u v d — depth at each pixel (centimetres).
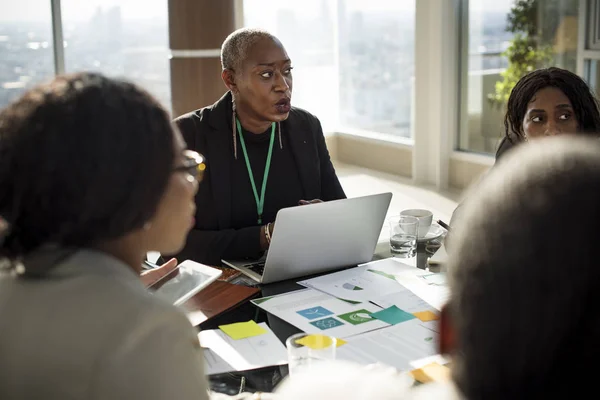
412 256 224
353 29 706
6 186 93
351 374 67
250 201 252
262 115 246
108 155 92
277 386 140
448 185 617
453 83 597
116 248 101
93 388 89
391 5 650
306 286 198
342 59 730
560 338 41
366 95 704
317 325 168
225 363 150
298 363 134
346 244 207
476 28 571
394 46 655
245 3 682
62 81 96
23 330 93
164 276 184
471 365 44
